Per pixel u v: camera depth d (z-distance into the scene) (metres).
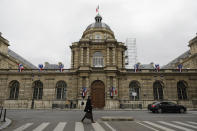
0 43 44.84
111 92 35.78
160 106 23.91
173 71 40.06
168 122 13.98
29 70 41.38
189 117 17.81
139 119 15.98
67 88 39.00
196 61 44.47
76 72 39.12
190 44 47.50
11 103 38.84
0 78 40.44
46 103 38.41
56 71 40.22
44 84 39.69
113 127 11.53
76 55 41.34
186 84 39.47
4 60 45.97
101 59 40.44
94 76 37.66
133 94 35.84
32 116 18.22
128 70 40.62
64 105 37.53
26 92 39.38
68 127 11.50
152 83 39.16
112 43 40.03
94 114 21.48
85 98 35.72
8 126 11.94
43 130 10.50
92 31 45.19
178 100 38.22
